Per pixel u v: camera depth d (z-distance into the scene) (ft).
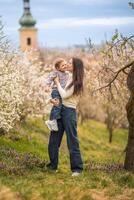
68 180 45.03
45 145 88.07
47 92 101.35
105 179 46.11
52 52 311.06
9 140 73.46
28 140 82.79
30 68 98.27
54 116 46.80
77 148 47.65
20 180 42.24
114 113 144.36
